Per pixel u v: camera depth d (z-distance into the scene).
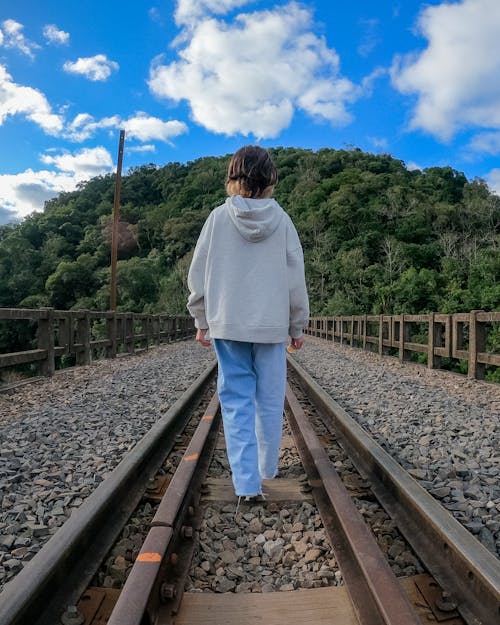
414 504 2.16
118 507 2.37
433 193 85.00
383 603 1.36
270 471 2.52
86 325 9.47
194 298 2.32
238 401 2.36
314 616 1.59
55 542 1.74
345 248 65.31
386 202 74.25
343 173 92.06
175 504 1.98
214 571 1.94
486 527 2.24
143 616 1.41
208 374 6.88
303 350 14.30
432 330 8.65
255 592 1.78
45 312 7.49
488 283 32.25
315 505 2.46
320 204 81.12
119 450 3.50
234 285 2.23
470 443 3.70
